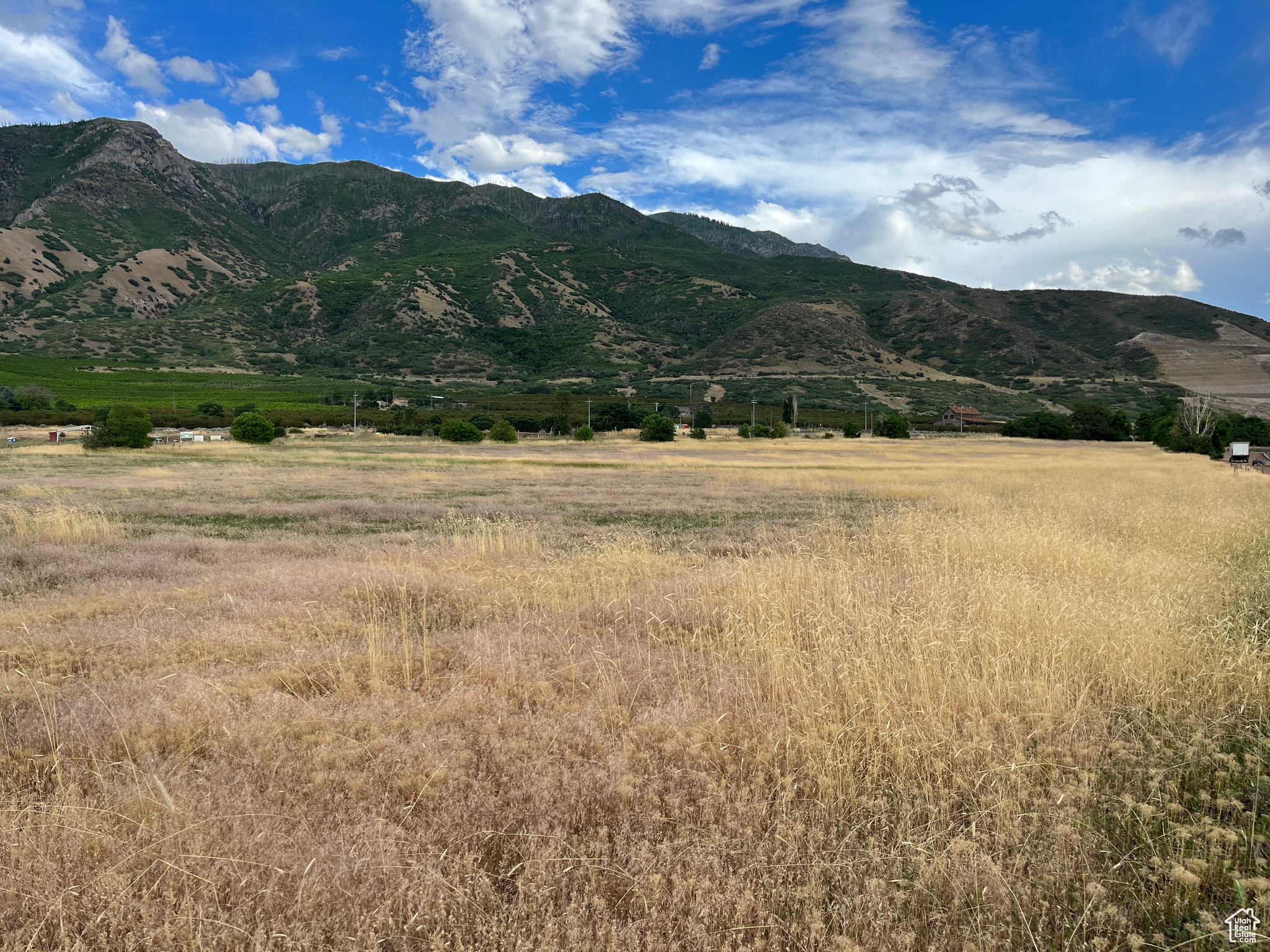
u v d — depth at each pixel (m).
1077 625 5.65
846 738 3.91
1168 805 3.33
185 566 9.55
